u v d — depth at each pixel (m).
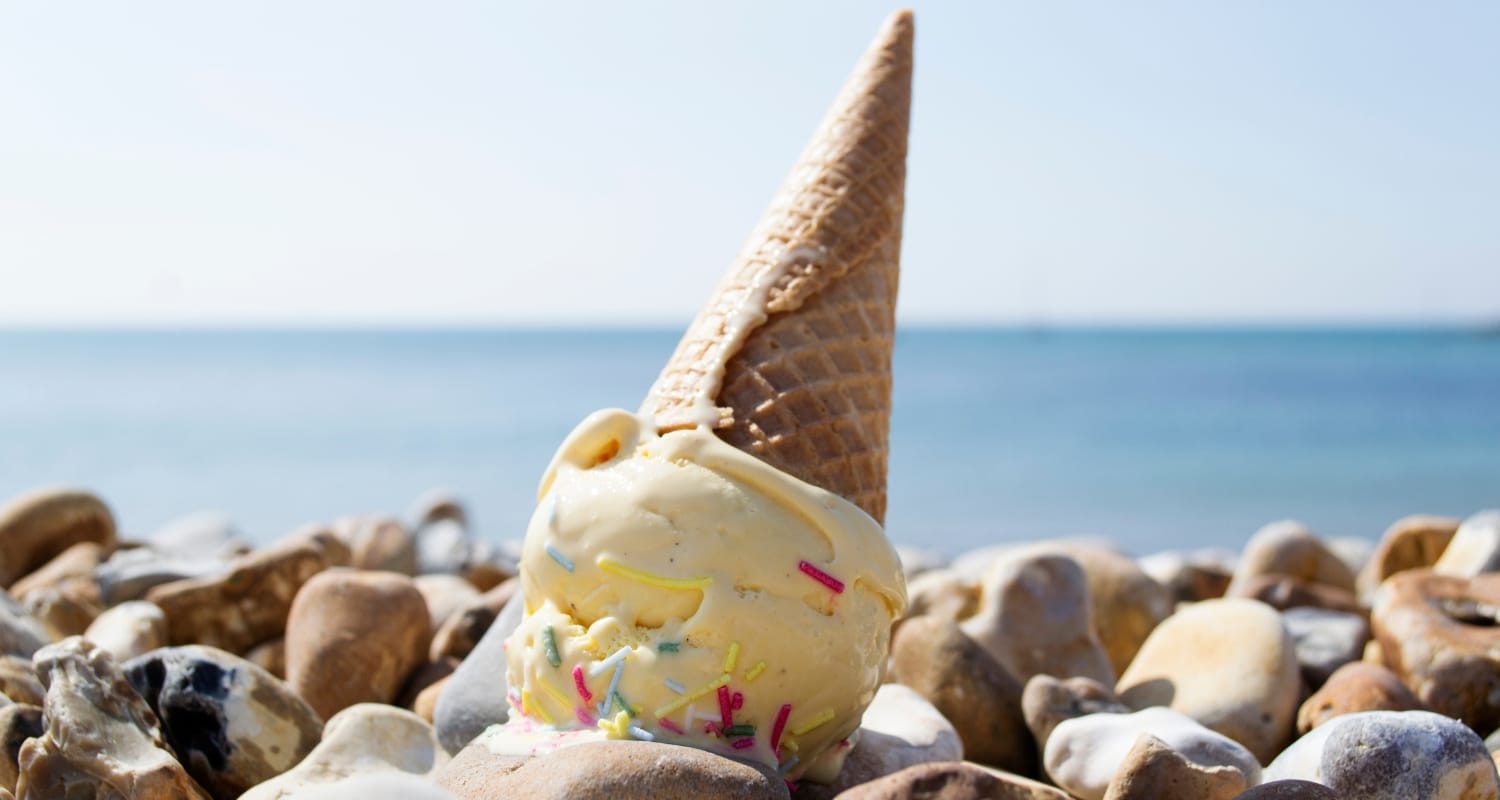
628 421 0.35
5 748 0.36
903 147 0.39
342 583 0.45
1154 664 0.46
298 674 0.44
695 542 0.33
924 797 0.31
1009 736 0.42
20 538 0.60
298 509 2.01
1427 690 0.44
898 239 0.39
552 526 0.34
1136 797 0.34
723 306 0.37
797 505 0.33
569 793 0.30
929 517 1.96
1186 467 2.55
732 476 0.33
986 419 3.46
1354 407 3.71
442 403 4.02
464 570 0.70
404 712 0.39
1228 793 0.34
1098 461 2.66
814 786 0.35
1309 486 2.28
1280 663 0.44
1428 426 3.20
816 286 0.36
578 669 0.33
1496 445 2.84
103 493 2.18
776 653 0.33
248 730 0.38
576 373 5.77
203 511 1.98
